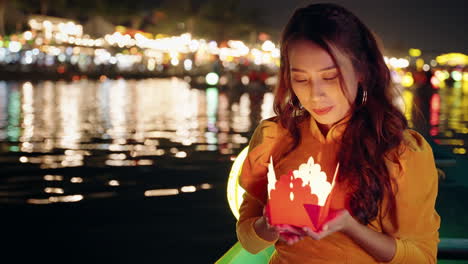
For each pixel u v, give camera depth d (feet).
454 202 12.41
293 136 5.27
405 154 4.79
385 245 4.64
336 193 4.91
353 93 4.73
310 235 3.90
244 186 5.55
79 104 68.59
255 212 5.57
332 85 4.62
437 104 72.74
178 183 22.68
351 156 4.83
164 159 28.60
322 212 3.96
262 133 5.43
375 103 4.87
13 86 112.68
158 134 39.81
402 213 4.79
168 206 19.01
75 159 28.58
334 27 4.57
